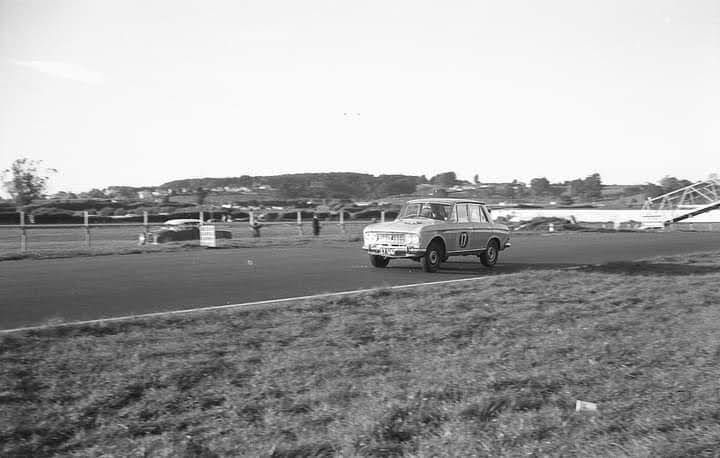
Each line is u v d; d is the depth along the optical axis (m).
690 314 9.10
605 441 4.48
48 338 7.02
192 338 7.21
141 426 4.93
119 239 35.66
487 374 6.02
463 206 16.36
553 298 10.10
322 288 12.00
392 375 6.04
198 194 86.38
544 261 18.72
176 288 12.00
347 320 8.22
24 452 4.54
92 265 17.17
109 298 10.67
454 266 17.06
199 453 4.50
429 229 15.04
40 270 15.73
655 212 55.16
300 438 4.72
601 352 6.84
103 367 6.11
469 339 7.48
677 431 4.67
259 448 4.57
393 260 18.72
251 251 22.97
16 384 5.59
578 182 145.38
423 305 9.38
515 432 4.65
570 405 5.28
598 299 10.15
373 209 59.75
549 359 6.57
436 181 139.50
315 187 136.00
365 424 4.81
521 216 63.69
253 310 8.69
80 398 5.41
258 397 5.50
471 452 4.38
